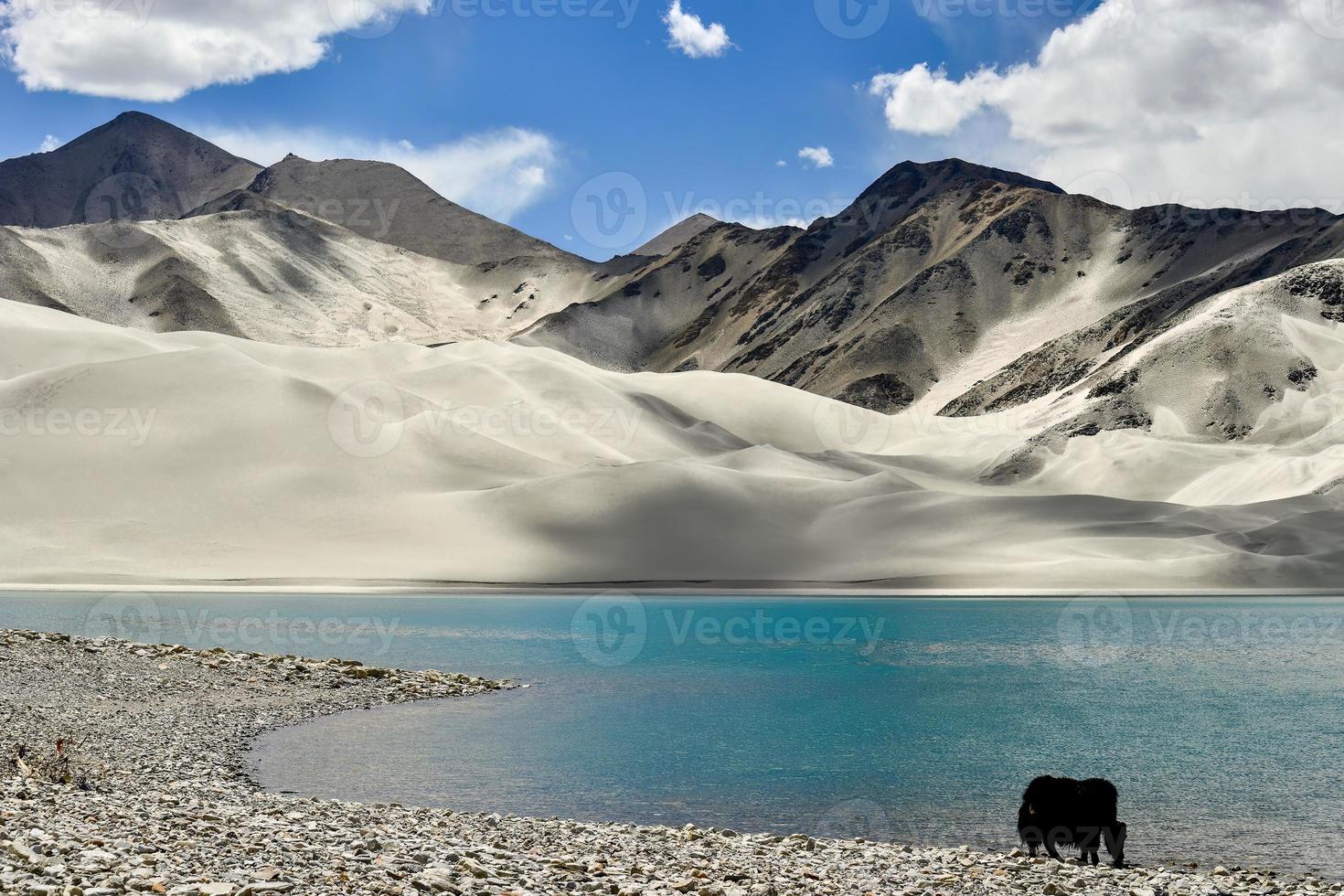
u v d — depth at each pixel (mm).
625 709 31734
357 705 31047
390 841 13609
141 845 11656
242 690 31109
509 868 12711
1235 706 33188
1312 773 23047
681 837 16344
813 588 102250
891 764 23734
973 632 62375
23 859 10414
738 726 28719
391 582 99188
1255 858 16703
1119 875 14906
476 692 34875
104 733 23359
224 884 10109
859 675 41219
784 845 16141
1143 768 23484
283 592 91188
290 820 14828
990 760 24312
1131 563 107062
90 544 104188
